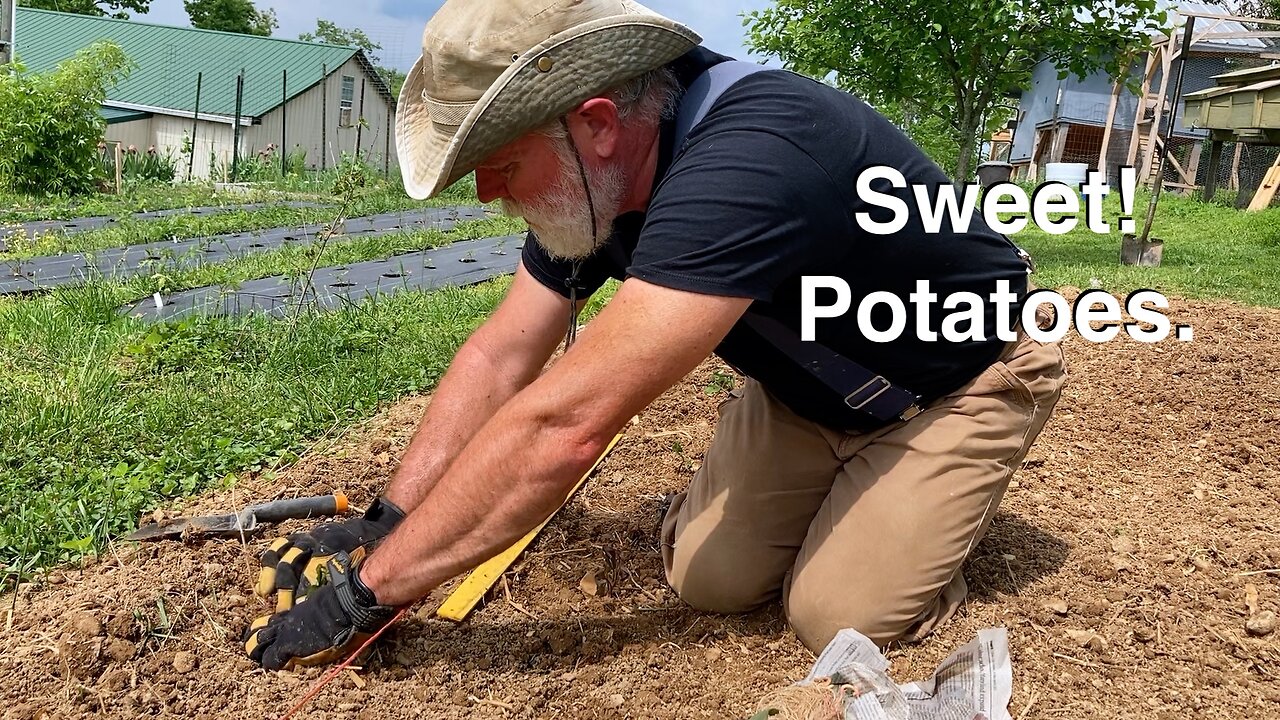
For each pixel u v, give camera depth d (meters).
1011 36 8.75
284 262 7.32
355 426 3.82
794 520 2.64
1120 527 3.12
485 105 1.85
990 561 2.86
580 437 1.96
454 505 2.05
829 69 9.76
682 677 2.38
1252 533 3.08
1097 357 4.75
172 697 2.20
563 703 2.28
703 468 2.77
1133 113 21.42
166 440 3.47
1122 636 2.52
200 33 25.78
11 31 16.30
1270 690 2.30
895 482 2.43
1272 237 10.18
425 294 5.89
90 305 5.07
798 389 2.40
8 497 2.99
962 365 2.40
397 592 2.18
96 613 2.41
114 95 23.31
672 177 1.95
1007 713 2.04
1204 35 12.52
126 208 11.94
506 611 2.63
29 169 14.34
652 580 2.82
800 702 2.03
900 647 2.49
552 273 2.56
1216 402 4.21
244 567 2.70
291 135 24.06
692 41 1.97
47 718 2.11
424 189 2.02
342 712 2.18
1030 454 3.73
